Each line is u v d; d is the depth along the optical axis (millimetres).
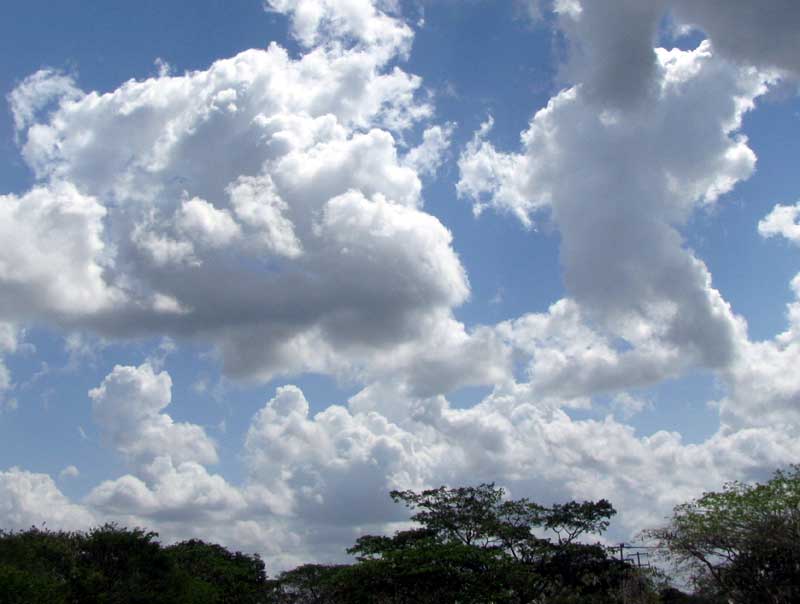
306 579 81812
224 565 83625
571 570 59031
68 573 49969
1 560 47344
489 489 67750
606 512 65125
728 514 39281
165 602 52438
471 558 57969
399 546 64688
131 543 54156
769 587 37531
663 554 40688
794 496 39281
